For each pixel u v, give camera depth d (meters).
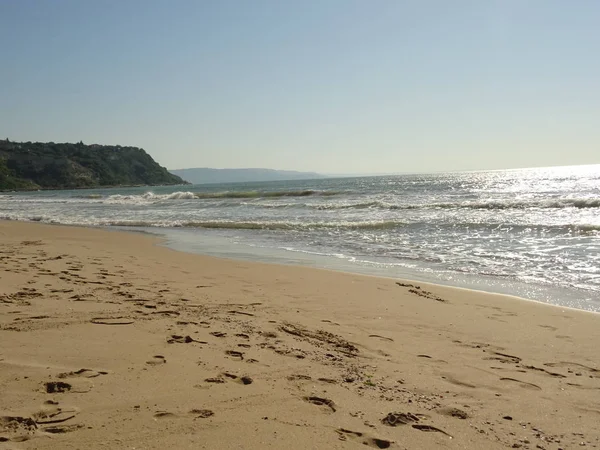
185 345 4.12
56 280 6.78
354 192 36.56
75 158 162.00
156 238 14.30
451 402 3.28
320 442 2.60
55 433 2.52
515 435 2.83
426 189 41.47
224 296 6.32
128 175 171.75
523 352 4.44
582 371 3.97
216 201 32.94
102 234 15.33
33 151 160.75
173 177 193.50
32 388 3.04
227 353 4.00
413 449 2.60
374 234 14.37
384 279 7.91
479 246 11.58
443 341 4.75
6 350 3.70
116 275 7.55
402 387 3.51
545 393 3.49
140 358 3.72
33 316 4.74
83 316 4.85
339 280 7.75
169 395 3.08
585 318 5.63
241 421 2.79
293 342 4.45
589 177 65.38
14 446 2.36
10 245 11.83
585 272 8.41
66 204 37.19
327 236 14.27
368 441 2.66
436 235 13.73
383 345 4.56
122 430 2.59
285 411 2.96
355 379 3.61
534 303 6.37
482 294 6.91
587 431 2.90
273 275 8.10
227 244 12.93
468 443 2.70
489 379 3.75
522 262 9.49
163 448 2.43
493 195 30.97
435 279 8.19
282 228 16.45
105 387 3.13
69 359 3.59
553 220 15.74
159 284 6.93
